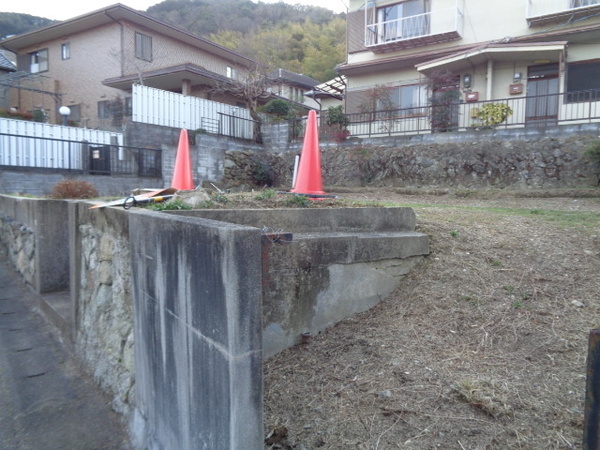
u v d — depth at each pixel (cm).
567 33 1342
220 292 182
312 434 247
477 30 1555
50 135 1213
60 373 398
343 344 327
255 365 182
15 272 743
